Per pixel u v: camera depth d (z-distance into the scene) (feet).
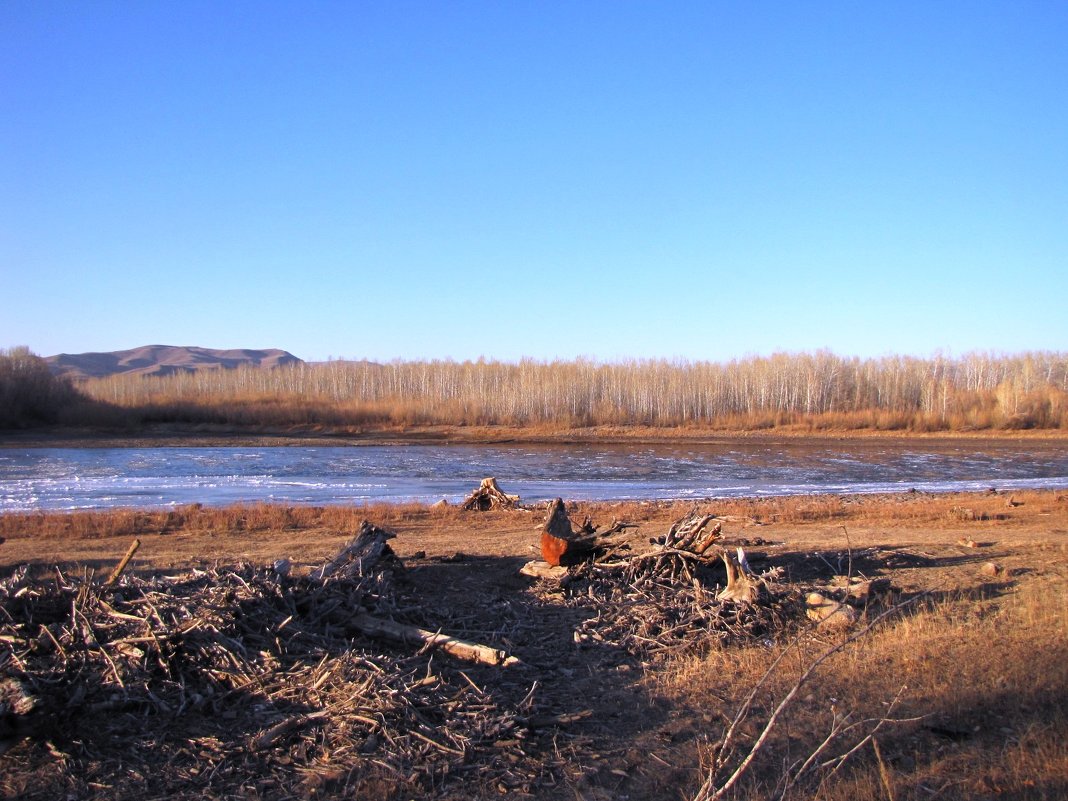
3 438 187.21
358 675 24.18
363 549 38.42
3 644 23.06
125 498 94.94
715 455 170.81
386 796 18.54
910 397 277.64
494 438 205.16
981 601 37.06
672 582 38.45
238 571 30.66
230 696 23.17
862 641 30.45
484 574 41.98
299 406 257.34
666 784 19.48
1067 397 250.16
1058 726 21.74
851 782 18.98
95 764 19.43
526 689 26.03
